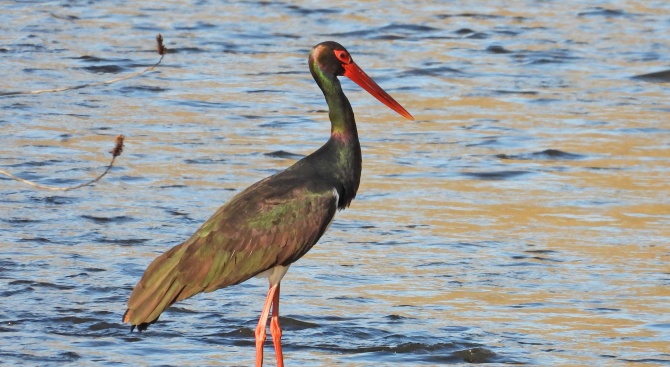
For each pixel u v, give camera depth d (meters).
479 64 24.20
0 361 10.41
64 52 24.06
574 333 11.50
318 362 10.69
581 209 15.55
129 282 12.57
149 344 10.99
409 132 19.28
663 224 15.00
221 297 12.34
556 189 16.38
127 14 28.11
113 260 13.24
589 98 21.64
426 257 13.66
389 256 13.67
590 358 10.86
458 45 25.89
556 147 18.42
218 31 26.64
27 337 11.04
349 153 10.51
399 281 12.88
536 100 21.44
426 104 21.14
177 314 11.83
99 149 17.77
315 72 10.65
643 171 17.28
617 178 16.92
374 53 24.97
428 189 16.31
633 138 19.05
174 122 19.56
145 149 17.88
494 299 12.39
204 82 22.28
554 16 29.03
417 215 15.20
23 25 26.36
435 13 29.11
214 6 29.33
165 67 23.28
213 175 16.72
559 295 12.55
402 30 27.16
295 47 25.45
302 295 12.40
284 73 23.23
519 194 16.16
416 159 17.73
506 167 17.38
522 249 13.99
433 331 11.46
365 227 14.69
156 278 9.64
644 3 30.50
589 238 14.44
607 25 28.09
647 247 14.15
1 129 18.66
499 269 13.30
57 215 14.78
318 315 11.83
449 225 14.84
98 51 24.27
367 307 12.09
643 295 12.59
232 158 17.58
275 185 10.11
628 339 11.36
